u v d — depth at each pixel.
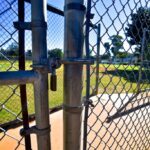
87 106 0.92
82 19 0.78
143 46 1.56
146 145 2.28
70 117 0.83
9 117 3.30
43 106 0.75
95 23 0.93
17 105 3.53
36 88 0.73
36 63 0.72
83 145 0.96
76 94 0.81
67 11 0.77
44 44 0.73
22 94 0.78
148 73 2.14
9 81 0.66
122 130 3.12
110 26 1.03
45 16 0.73
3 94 3.49
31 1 0.71
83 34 0.80
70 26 0.77
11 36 0.76
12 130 3.12
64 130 0.86
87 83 0.90
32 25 0.71
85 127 0.94
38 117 0.76
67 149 0.87
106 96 4.33
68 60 0.76
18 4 0.73
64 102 0.83
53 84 0.75
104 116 3.57
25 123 0.79
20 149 2.68
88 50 0.84
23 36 0.74
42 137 0.78
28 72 0.70
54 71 0.75
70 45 0.78
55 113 4.36
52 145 2.99
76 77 0.80
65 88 0.82
